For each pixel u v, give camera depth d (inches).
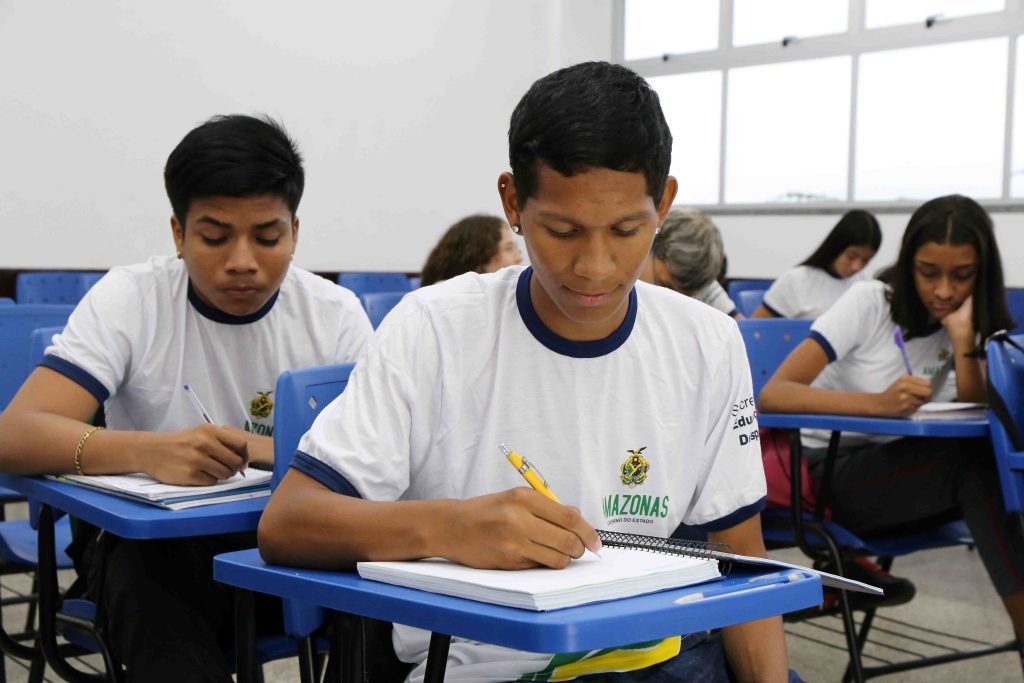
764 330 90.5
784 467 78.4
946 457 76.2
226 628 50.7
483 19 254.4
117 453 49.6
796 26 260.8
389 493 37.7
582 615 25.6
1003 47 227.8
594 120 31.3
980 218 82.6
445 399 38.6
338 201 229.6
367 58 231.9
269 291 56.7
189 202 53.9
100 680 54.2
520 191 33.5
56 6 184.2
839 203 255.1
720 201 277.3
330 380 47.9
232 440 48.9
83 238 190.4
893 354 88.0
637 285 41.0
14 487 52.2
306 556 32.8
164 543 50.4
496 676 37.4
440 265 97.7
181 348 59.2
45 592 53.8
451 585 28.1
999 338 70.1
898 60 243.6
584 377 39.1
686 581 29.2
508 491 31.0
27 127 182.1
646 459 40.0
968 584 120.4
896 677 90.5
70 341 56.6
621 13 290.4
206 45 205.2
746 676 40.4
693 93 280.4
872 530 80.6
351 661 38.5
